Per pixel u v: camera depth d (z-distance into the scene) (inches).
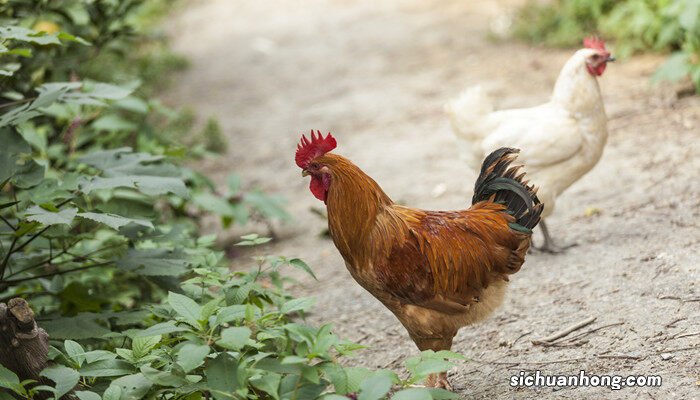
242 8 876.0
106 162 251.4
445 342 227.5
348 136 507.2
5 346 190.7
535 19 649.6
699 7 444.1
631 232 313.0
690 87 458.9
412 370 172.1
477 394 226.2
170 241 269.9
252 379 177.8
